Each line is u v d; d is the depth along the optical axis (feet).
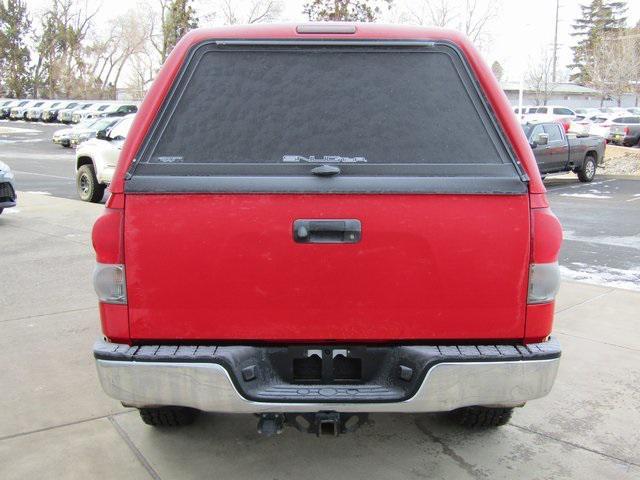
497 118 9.03
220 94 9.20
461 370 8.48
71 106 168.35
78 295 21.06
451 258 8.70
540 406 13.14
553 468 10.80
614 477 10.55
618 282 23.52
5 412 12.73
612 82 173.58
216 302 8.76
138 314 8.78
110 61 233.14
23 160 82.64
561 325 18.29
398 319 8.83
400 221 8.65
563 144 56.03
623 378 14.55
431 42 9.32
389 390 8.77
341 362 9.11
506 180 8.71
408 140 9.03
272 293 8.75
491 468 10.79
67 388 13.88
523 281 8.75
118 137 42.52
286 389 8.78
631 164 74.38
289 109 9.16
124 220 8.64
